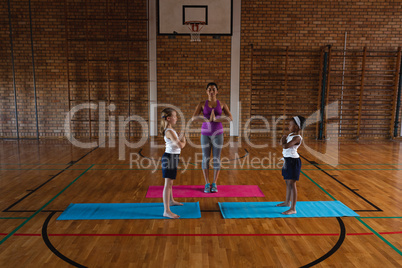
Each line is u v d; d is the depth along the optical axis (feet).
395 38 25.76
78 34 25.36
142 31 25.49
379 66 26.07
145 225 10.17
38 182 14.66
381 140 26.35
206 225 10.19
